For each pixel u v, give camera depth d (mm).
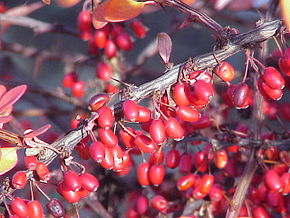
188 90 422
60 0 549
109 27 584
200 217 552
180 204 540
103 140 421
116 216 600
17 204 424
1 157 422
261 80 431
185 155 507
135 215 566
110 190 599
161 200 536
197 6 619
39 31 625
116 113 425
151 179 496
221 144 504
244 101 428
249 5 583
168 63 427
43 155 425
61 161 427
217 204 529
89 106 427
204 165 510
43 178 421
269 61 522
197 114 424
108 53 586
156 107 423
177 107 425
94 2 529
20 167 576
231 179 537
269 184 479
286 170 500
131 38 597
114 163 436
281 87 423
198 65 424
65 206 581
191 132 501
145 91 425
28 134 421
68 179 423
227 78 424
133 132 438
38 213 427
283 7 400
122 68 612
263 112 545
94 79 630
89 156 438
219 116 554
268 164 518
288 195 511
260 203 516
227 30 428
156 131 420
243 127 540
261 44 461
